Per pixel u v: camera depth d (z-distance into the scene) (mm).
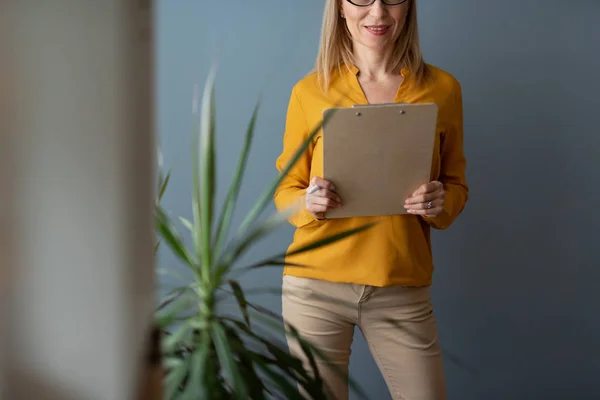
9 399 703
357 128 1831
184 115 2504
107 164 683
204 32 2486
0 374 698
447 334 2748
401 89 2123
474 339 2748
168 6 2469
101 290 699
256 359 1057
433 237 2705
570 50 2602
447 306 2732
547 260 2719
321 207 1926
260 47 2504
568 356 2771
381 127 1842
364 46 2131
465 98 2607
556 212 2695
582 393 2785
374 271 2070
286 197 2146
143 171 707
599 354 2773
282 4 2492
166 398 962
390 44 2113
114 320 704
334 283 2119
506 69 2594
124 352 710
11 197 677
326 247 2100
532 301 2736
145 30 700
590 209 2701
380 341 2158
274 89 2521
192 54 2490
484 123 2627
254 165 2551
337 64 2166
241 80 2516
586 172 2680
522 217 2691
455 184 2213
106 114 677
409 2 2105
